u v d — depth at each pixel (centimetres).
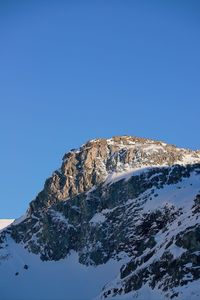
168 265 18338
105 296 19625
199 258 17812
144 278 18838
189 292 16725
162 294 17438
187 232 18750
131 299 18150
